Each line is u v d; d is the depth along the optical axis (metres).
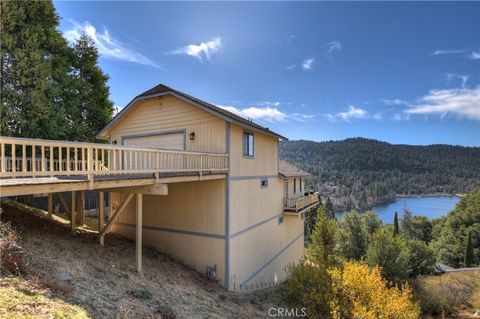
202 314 5.75
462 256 32.25
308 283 8.89
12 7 11.20
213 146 10.56
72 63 14.48
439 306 13.07
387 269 14.63
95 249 8.13
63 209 16.05
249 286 11.66
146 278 7.07
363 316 7.59
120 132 13.02
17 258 4.40
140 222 7.37
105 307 4.27
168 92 11.13
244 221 11.38
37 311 3.34
